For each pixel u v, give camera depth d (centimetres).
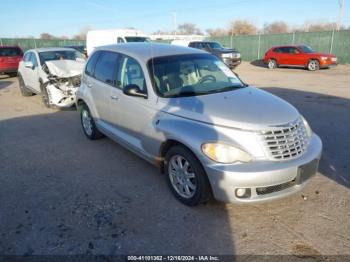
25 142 599
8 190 407
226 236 308
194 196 343
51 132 662
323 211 345
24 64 1053
